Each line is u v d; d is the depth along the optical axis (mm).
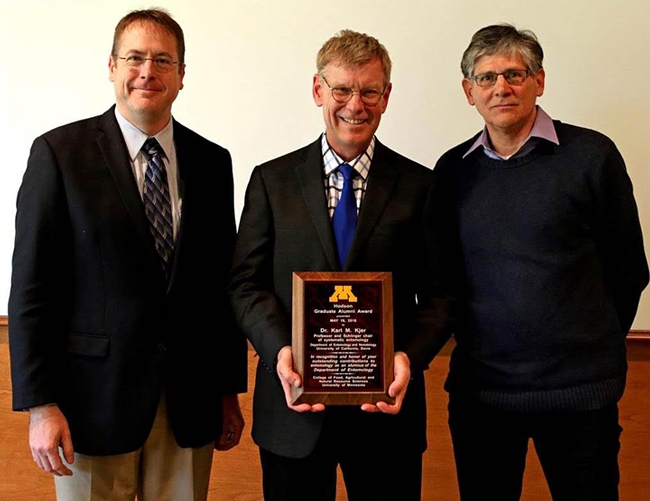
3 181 2062
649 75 1882
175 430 1424
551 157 1474
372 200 1391
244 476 2047
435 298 1439
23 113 2047
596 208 1461
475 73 1495
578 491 1438
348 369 1280
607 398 1422
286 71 1973
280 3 1959
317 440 1335
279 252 1407
